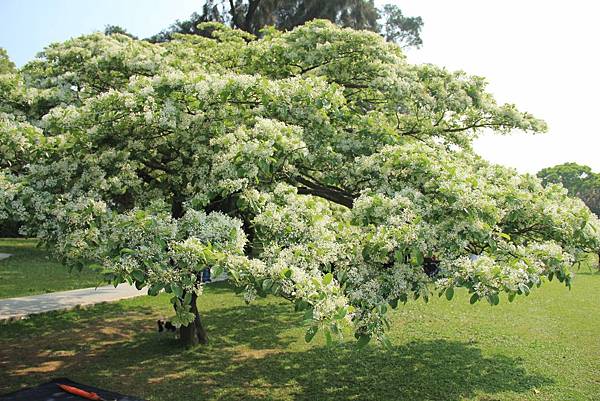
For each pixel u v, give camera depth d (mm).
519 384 6984
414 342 8930
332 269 4883
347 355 8109
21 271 14859
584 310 11828
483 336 9406
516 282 4559
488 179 6891
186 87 5605
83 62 8875
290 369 7453
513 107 8695
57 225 4828
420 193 5305
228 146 5336
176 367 7414
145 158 6605
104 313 10477
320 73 8430
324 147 6379
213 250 4250
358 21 23688
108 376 6988
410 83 8008
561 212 5566
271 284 4062
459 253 4910
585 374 7418
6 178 5094
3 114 6789
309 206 5117
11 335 8766
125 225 4449
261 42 9070
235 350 8297
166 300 11750
